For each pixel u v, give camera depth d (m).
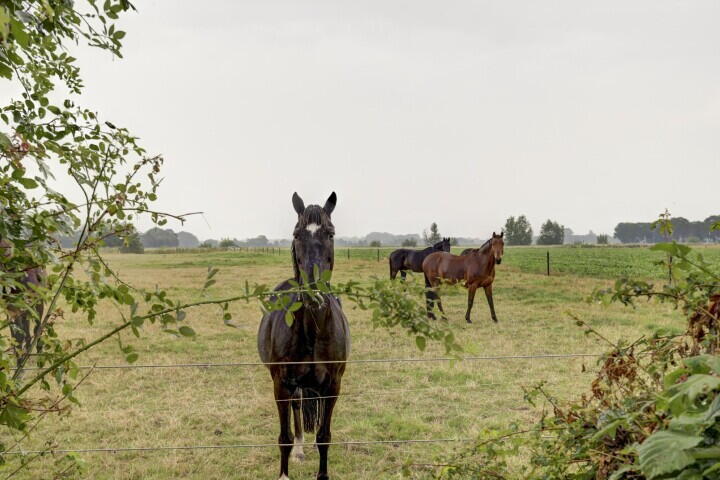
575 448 2.02
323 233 3.79
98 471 4.54
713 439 1.22
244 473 4.58
